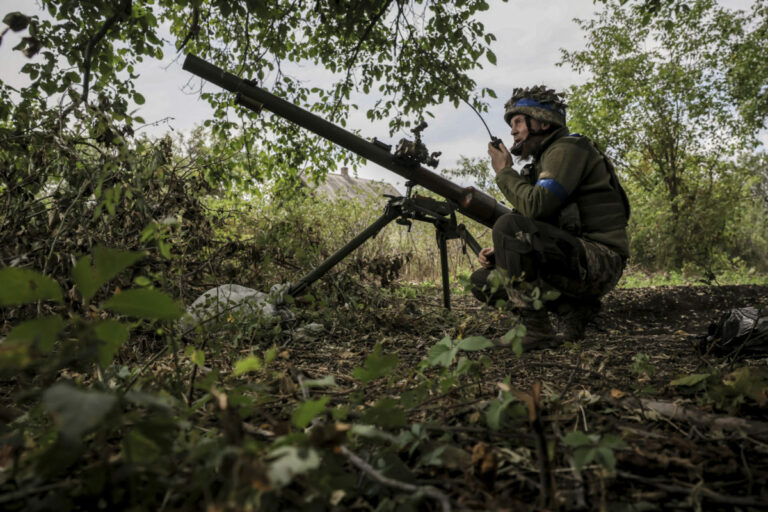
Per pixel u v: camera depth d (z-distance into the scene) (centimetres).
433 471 89
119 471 64
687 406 117
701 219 995
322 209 491
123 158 128
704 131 1112
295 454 56
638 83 1188
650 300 386
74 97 178
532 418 77
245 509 53
